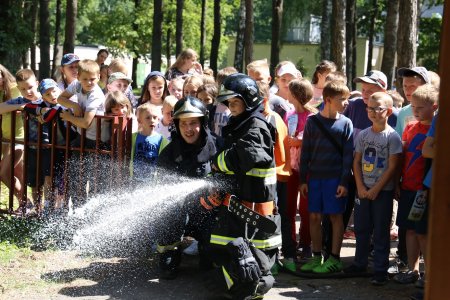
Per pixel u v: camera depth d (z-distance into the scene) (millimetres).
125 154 6387
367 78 6578
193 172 5727
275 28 23672
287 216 6145
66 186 6645
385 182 5727
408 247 5867
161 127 6945
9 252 6160
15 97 7445
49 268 5875
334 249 6078
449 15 2502
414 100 5672
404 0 13070
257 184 5074
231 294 5156
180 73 8930
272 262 5184
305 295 5488
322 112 6016
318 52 40938
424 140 5629
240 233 5082
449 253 2557
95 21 36750
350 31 28000
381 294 5566
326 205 5980
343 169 5930
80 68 6434
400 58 13234
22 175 7238
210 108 6633
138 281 5625
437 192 2564
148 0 35875
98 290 5387
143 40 36375
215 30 28344
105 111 6613
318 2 36469
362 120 6688
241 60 25391
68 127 6613
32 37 16094
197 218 5738
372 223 5957
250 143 4887
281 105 6605
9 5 15602
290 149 6324
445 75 2523
